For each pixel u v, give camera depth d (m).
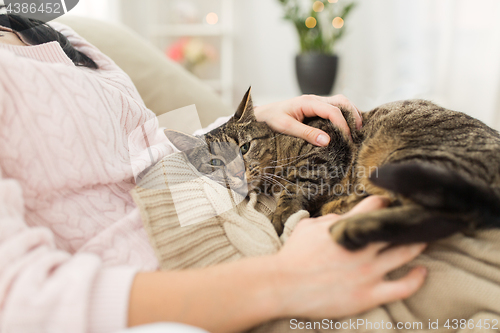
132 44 1.58
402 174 0.54
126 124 0.79
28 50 0.75
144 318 0.41
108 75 0.95
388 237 0.46
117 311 0.40
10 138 0.53
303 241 0.50
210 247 0.60
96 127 0.63
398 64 2.72
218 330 0.43
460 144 0.71
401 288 0.48
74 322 0.37
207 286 0.44
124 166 0.69
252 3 2.94
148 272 0.46
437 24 2.55
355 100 2.86
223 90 2.99
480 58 2.46
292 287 0.45
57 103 0.58
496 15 2.33
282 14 2.91
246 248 0.60
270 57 3.04
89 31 1.48
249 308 0.44
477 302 0.48
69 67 0.65
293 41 2.97
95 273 0.42
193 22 2.96
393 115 0.96
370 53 2.81
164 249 0.56
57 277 0.40
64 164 0.57
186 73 1.73
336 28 2.50
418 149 0.71
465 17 2.45
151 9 2.93
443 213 0.50
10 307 0.36
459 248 0.54
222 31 2.87
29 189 0.55
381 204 0.56
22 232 0.43
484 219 0.50
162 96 1.51
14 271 0.38
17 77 0.54
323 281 0.46
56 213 0.57
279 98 2.92
